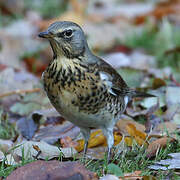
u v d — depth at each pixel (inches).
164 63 682.8
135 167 358.6
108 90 366.9
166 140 386.6
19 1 927.7
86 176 307.6
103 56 732.7
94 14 944.3
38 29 852.6
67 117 375.2
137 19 903.1
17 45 776.9
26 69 692.1
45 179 307.1
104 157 374.9
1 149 403.9
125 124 440.5
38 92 514.6
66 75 355.6
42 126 466.0
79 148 411.5
